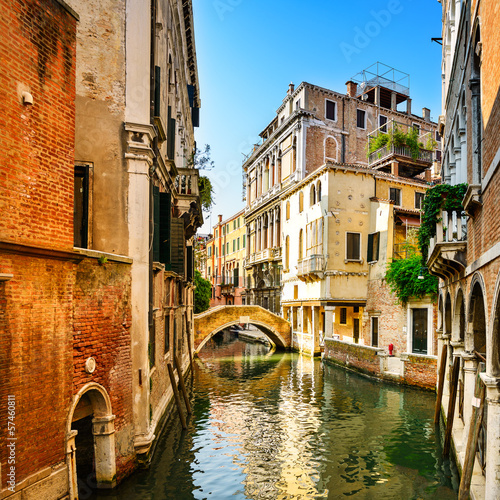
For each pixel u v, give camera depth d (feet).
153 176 31.96
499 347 18.30
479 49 22.31
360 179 84.48
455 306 32.35
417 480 27.40
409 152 91.86
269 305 120.78
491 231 18.80
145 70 28.48
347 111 108.37
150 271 29.94
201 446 34.09
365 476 28.17
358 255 83.56
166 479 27.04
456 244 27.63
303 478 27.96
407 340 61.52
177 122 53.26
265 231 125.70
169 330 43.70
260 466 29.96
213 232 195.52
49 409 17.99
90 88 27.48
